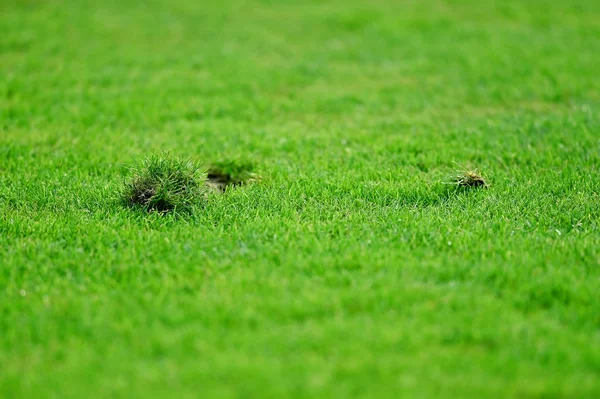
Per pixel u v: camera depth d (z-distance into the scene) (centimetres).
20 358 1595
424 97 3975
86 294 1867
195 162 2930
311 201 2523
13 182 2695
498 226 2284
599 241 2153
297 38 5428
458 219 2347
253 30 5647
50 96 3891
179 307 1784
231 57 4825
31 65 4494
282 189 2648
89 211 2441
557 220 2344
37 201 2527
